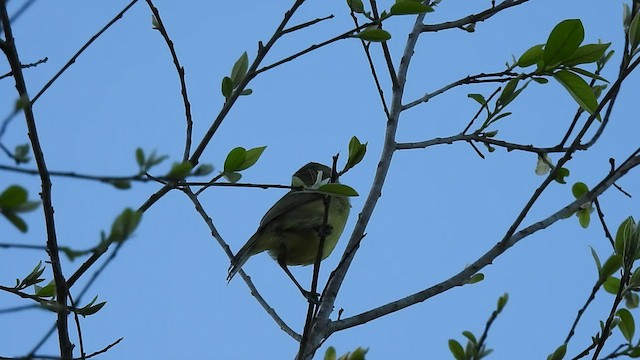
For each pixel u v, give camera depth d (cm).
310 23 933
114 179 664
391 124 1254
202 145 907
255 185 846
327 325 1109
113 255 733
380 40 952
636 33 1053
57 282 889
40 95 867
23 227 614
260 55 932
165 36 1051
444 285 1123
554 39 1058
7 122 616
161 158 682
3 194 602
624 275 1004
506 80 1211
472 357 955
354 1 1057
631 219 1031
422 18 1342
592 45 1058
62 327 902
